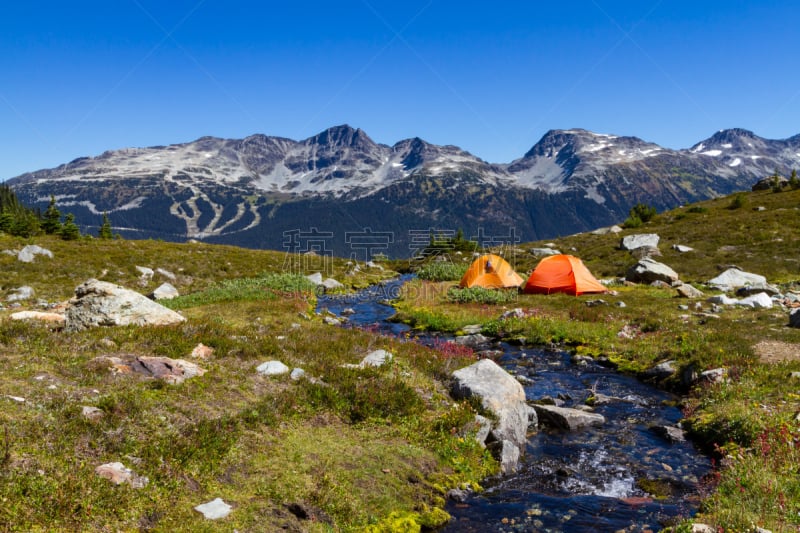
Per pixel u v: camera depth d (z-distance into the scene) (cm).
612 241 5994
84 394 895
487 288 3653
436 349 1873
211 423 901
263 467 848
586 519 867
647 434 1293
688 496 952
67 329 1394
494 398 1279
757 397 1316
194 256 5109
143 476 722
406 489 911
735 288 3303
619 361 1972
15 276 3431
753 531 723
